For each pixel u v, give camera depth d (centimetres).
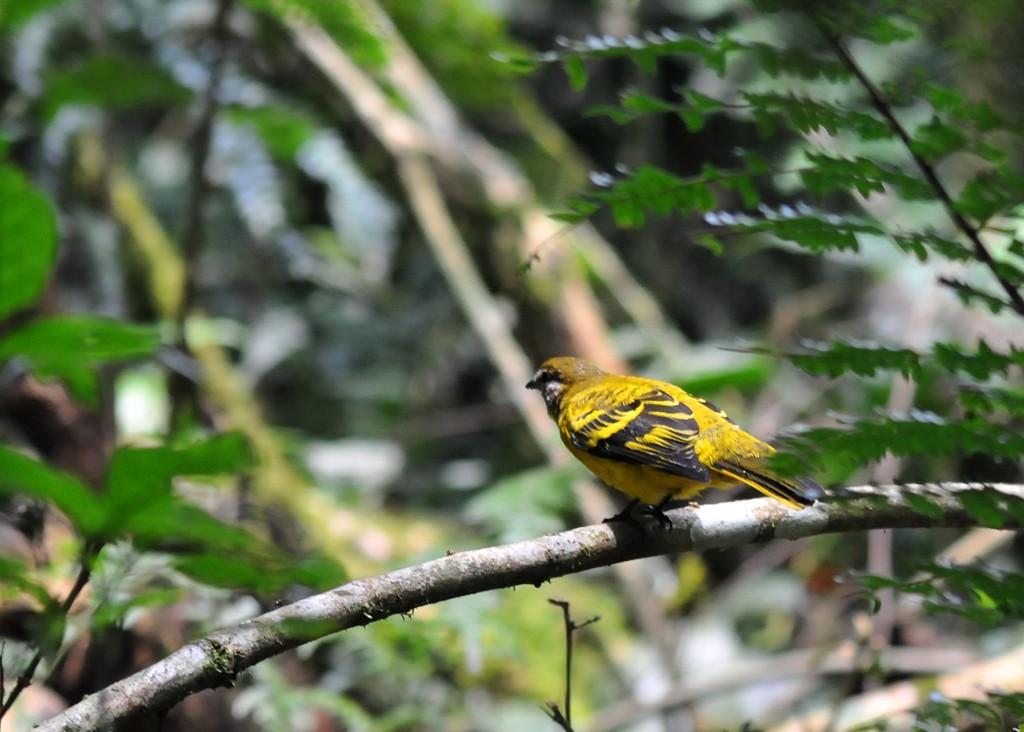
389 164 1385
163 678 450
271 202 1336
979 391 484
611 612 1282
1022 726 518
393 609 506
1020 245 464
